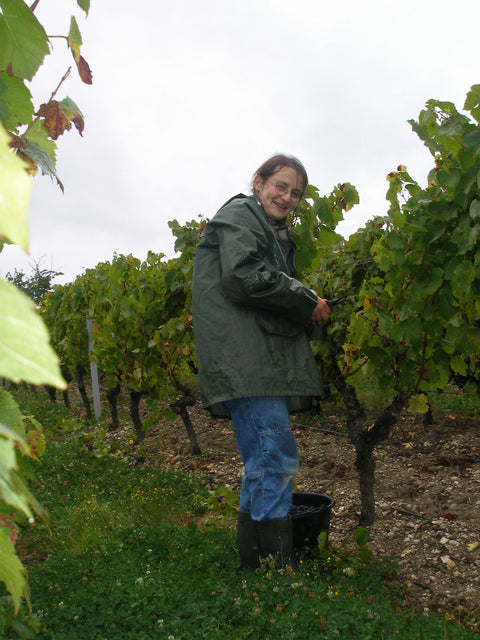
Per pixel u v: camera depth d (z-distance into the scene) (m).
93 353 8.60
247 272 2.70
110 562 3.10
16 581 0.52
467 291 3.05
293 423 7.20
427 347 3.63
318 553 3.23
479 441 5.74
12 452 0.41
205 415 8.61
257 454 2.82
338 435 6.61
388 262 3.48
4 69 0.84
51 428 7.75
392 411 3.77
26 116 0.95
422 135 3.17
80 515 4.16
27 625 1.56
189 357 6.80
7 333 0.29
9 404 0.77
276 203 3.07
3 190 0.32
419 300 3.32
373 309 3.60
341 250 5.86
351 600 2.64
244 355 2.74
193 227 6.98
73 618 2.43
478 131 2.81
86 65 1.11
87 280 10.31
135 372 6.83
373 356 3.71
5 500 0.40
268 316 2.84
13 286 0.31
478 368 5.14
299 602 2.52
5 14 0.81
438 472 4.96
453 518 3.98
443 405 7.31
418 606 2.91
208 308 2.83
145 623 2.37
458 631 2.43
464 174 2.97
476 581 3.14
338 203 3.82
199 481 5.25
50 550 3.63
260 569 2.83
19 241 0.32
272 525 2.84
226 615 2.51
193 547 3.44
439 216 3.18
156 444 7.19
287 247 3.25
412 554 3.54
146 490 4.85
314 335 3.11
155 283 7.00
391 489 4.69
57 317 11.64
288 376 2.83
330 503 3.51
